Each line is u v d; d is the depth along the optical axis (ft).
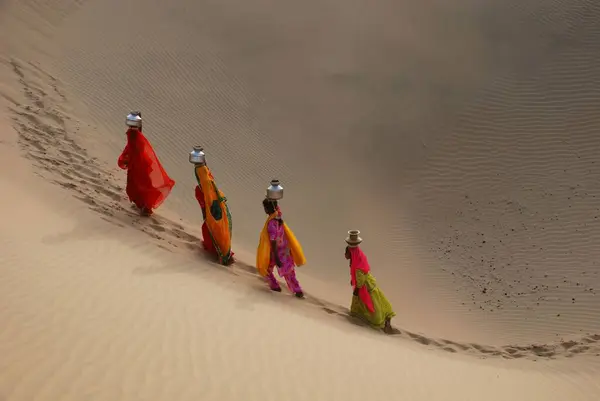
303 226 61.77
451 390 28.25
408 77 80.18
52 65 68.90
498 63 82.89
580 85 80.53
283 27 84.99
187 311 29.19
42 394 21.38
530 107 78.23
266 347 27.76
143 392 22.57
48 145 50.98
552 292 55.57
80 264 31.22
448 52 83.66
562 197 67.62
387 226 64.08
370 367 28.60
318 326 32.19
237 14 85.97
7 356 23.02
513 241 62.44
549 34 86.43
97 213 38.55
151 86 73.10
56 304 27.02
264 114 74.23
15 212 35.17
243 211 61.00
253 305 32.22
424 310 52.06
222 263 38.47
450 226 64.64
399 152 72.43
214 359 25.79
